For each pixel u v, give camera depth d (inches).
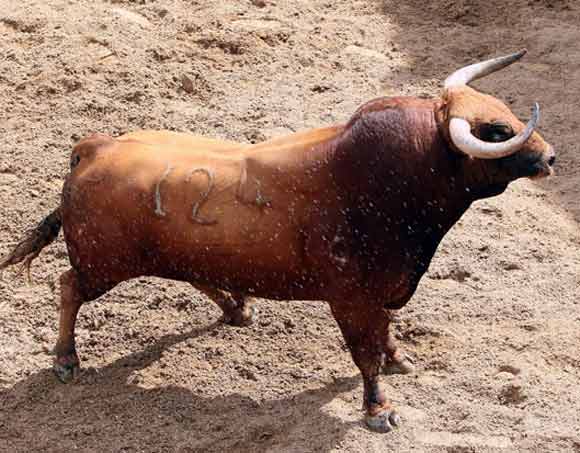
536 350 749.9
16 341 778.8
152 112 1023.0
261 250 668.1
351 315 671.1
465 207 665.6
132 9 1187.9
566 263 844.6
